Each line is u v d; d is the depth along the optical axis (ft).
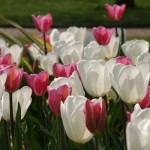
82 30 16.53
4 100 9.40
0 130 10.24
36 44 15.76
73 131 7.68
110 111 12.04
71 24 63.05
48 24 15.72
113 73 8.71
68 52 13.23
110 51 15.19
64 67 10.23
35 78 9.96
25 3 75.15
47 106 13.42
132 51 13.19
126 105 11.18
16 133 9.23
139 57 11.13
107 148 9.06
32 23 62.59
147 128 6.12
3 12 69.46
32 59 15.57
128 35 56.08
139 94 8.66
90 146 9.36
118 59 10.03
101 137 10.43
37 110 13.05
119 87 8.70
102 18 65.05
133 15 65.62
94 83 9.26
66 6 73.56
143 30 59.06
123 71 8.62
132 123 6.14
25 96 9.48
